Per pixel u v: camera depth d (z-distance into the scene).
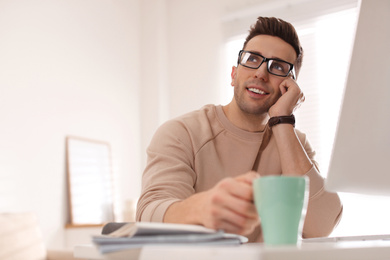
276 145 1.40
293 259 0.45
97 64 3.55
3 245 2.16
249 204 0.61
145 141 3.90
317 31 3.34
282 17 3.51
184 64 3.95
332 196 1.25
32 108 2.90
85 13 3.49
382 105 0.72
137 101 3.94
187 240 0.52
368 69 0.72
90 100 3.42
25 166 2.79
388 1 0.70
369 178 0.75
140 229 0.54
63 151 3.10
